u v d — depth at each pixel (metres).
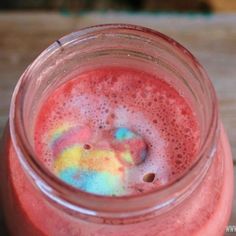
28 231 0.23
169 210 0.21
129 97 0.25
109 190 0.23
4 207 0.25
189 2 0.50
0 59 0.34
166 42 0.23
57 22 0.35
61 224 0.22
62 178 0.23
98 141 0.24
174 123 0.25
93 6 0.50
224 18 0.35
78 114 0.25
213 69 0.34
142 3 0.50
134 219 0.20
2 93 0.33
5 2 0.50
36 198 0.22
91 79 0.25
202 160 0.21
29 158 0.21
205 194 0.23
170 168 0.23
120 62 0.25
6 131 0.25
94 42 0.24
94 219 0.20
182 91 0.25
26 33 0.35
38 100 0.24
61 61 0.24
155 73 0.25
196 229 0.22
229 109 0.32
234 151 0.31
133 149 0.24
